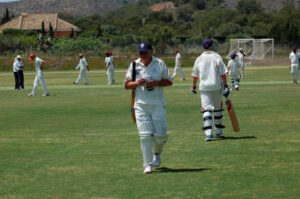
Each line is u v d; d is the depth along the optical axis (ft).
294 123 78.38
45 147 63.62
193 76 66.69
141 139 48.39
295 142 62.90
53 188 44.45
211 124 65.72
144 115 48.29
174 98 122.31
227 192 41.78
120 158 55.98
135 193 42.22
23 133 75.46
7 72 303.89
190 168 50.47
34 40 376.68
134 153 58.54
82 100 123.54
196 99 119.03
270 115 88.07
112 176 48.06
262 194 41.01
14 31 503.20
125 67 328.90
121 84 177.27
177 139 66.85
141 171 49.80
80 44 368.89
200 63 65.57
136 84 47.60
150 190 42.98
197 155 56.49
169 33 395.75
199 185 44.11
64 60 328.70
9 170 51.52
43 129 79.05
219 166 50.98
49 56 342.23
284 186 43.11
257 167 50.14
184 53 376.68
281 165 50.78
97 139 68.64
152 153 49.08
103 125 81.76
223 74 64.95
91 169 51.11
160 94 48.73
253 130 72.64
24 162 55.11
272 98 117.19
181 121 83.56
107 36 552.82
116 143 65.26
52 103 118.73
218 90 65.62
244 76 207.82
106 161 54.65
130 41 411.54
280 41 438.40
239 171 48.67
